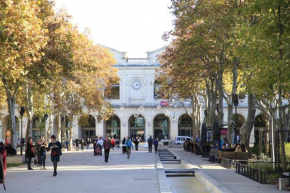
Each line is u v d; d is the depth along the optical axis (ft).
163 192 48.88
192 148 165.07
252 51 56.80
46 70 104.63
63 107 200.34
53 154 72.84
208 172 73.00
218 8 98.22
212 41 104.83
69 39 108.17
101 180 64.49
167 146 258.98
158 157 134.31
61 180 65.31
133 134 309.83
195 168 79.25
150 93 302.86
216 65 115.14
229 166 83.05
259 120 297.33
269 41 54.95
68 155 160.66
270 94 59.21
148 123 300.61
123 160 122.42
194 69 124.47
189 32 114.11
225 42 98.73
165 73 182.09
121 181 62.90
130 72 303.27
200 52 113.09
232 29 91.76
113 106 298.97
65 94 192.85
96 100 205.77
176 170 75.82
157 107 294.46
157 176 70.28
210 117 143.02
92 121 305.53
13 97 117.91
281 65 52.95
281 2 54.08
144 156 146.00
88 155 160.15
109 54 198.29
